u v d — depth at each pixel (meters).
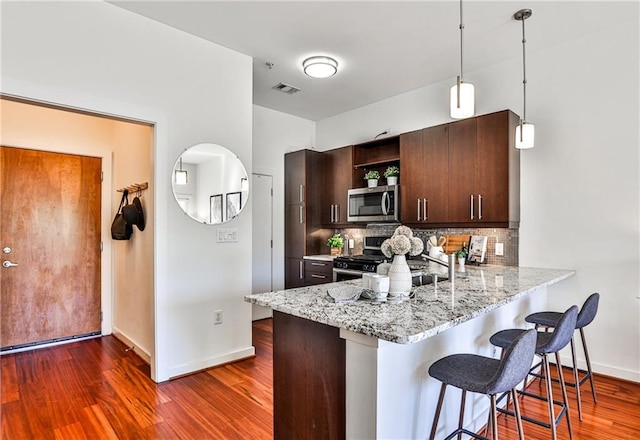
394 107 4.48
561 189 3.17
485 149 3.33
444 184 3.60
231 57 3.29
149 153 3.24
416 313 1.56
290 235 4.94
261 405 2.47
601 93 2.98
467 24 2.89
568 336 1.92
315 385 1.69
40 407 2.44
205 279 3.11
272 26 2.92
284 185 5.08
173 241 2.92
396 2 2.60
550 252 3.23
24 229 3.60
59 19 2.39
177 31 2.95
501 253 3.52
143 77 2.76
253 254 4.80
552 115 3.22
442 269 3.22
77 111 2.52
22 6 2.26
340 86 4.18
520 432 1.61
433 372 1.58
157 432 2.15
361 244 4.77
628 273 2.85
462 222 3.47
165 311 2.87
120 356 3.39
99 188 4.05
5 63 2.20
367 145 4.57
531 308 2.94
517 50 3.31
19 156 3.58
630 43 2.85
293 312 1.62
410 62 3.55
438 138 3.66
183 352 2.96
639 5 2.63
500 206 3.23
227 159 3.24
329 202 4.84
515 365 1.37
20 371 3.04
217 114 3.19
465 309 1.64
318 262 4.47
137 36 2.73
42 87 2.32
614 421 2.28
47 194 3.73
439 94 4.05
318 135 5.46
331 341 1.62
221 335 3.20
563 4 2.62
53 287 3.75
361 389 1.48
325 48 3.28
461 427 1.78
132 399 2.55
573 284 3.10
